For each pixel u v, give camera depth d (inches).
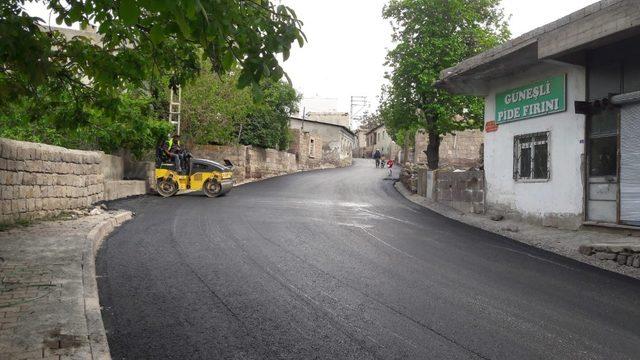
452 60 843.4
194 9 96.3
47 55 203.8
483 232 477.1
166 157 725.9
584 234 442.6
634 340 178.1
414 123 927.0
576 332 184.2
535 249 389.4
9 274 223.3
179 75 227.1
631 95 408.8
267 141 1235.9
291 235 385.4
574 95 482.0
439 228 483.8
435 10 864.3
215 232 384.2
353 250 334.6
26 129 560.4
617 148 432.8
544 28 448.5
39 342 146.3
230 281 237.1
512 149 573.0
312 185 1027.3
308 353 154.5
